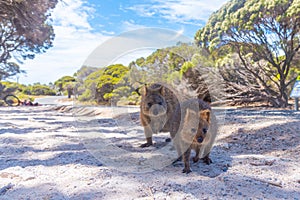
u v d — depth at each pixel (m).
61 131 6.79
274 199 2.53
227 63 15.58
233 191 2.72
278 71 15.61
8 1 13.05
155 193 2.68
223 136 5.54
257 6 14.81
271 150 4.60
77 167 3.56
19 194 2.67
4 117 10.26
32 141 5.43
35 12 15.12
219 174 3.28
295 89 11.84
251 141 5.15
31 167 3.57
